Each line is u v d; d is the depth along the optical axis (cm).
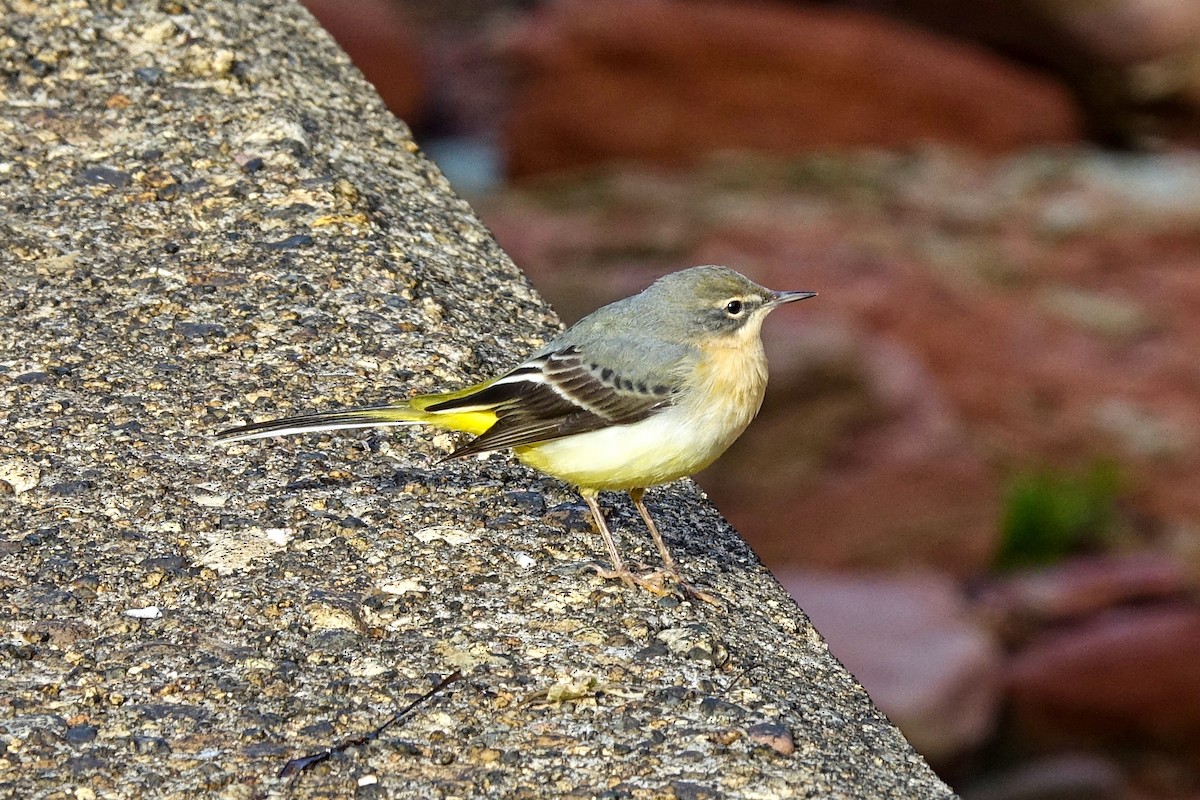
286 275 1072
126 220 1105
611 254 3872
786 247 3941
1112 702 2214
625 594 859
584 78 4466
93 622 802
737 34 4422
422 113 5081
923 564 2830
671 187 4316
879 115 4509
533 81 4516
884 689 2108
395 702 763
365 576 849
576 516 932
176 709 751
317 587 838
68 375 980
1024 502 2911
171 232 1100
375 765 722
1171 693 2216
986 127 4516
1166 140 4556
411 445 974
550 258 3859
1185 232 4159
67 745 725
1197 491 3212
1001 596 2531
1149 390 3584
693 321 930
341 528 885
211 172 1150
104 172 1141
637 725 755
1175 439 3369
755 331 952
